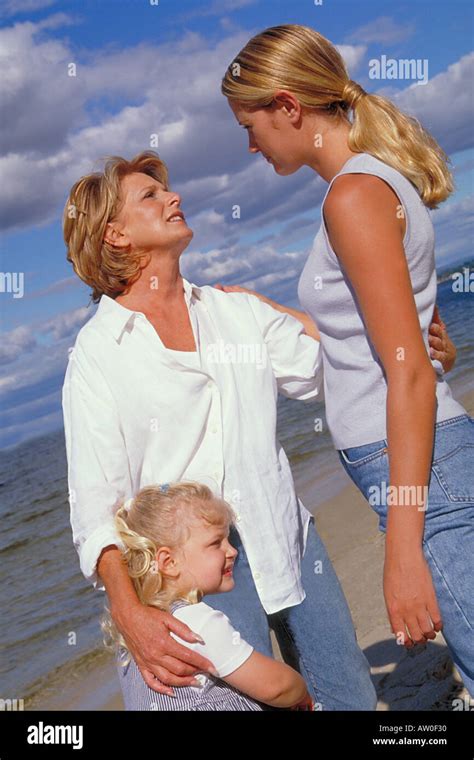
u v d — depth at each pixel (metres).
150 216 2.60
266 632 2.57
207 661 2.29
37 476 20.94
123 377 2.54
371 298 2.05
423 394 2.04
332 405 2.34
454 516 2.08
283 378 2.83
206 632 2.34
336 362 2.30
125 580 2.39
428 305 2.22
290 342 2.82
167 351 2.55
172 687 2.35
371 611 4.43
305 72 2.27
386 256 2.04
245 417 2.64
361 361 2.23
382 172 2.11
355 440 2.26
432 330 2.30
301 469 9.90
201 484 2.50
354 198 2.07
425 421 2.03
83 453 2.51
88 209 2.60
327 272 2.23
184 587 2.43
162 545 2.42
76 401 2.54
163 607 2.39
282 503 2.64
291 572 2.59
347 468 2.35
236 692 2.39
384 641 3.99
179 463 2.59
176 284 2.71
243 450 2.62
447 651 3.69
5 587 9.06
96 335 2.58
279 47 2.29
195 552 2.43
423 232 2.15
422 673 3.56
